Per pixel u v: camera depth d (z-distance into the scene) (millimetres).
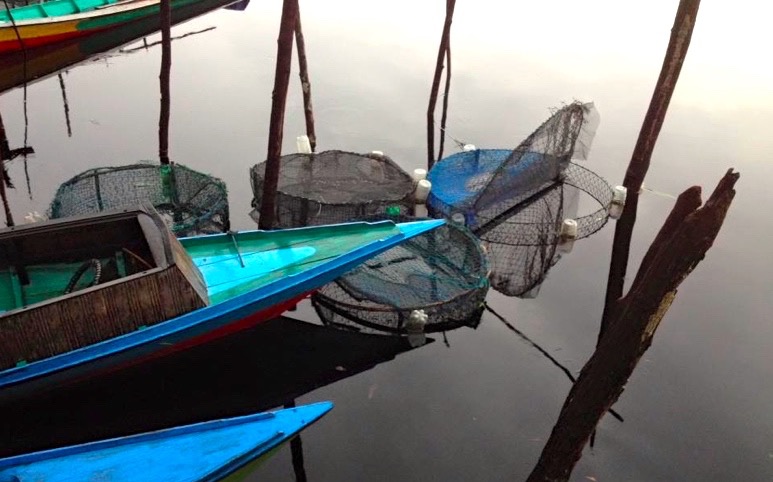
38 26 17281
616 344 6406
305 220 11875
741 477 8344
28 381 7859
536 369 9930
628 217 13727
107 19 18906
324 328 10320
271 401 9086
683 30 11805
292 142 16312
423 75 20141
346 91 18875
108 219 8930
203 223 11383
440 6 26094
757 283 11992
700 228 5891
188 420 8742
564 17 25594
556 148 13164
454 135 16953
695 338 10609
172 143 15844
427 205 12898
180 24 22625
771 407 9375
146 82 18672
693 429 8977
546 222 12938
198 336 8836
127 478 6785
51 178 14250
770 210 14250
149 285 8289
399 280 10695
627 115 18156
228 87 18750
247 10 24562
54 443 8312
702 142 16828
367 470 8281
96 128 16266
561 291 11664
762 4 27531
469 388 9531
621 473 8312
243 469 7301
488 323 10797
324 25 23359
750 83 20281
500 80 19953
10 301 8656
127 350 8211
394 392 9383
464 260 11031
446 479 8227
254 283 9289
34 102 17219
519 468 8391
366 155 13328
